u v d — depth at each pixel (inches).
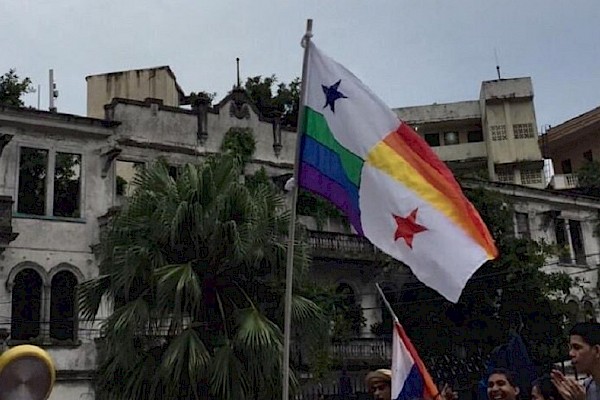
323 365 985.5
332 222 1268.5
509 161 2126.0
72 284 1067.9
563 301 1323.8
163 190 765.9
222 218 721.0
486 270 1160.2
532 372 352.2
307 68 341.7
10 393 192.1
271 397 682.8
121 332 679.7
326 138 336.8
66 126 1091.9
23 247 1037.2
